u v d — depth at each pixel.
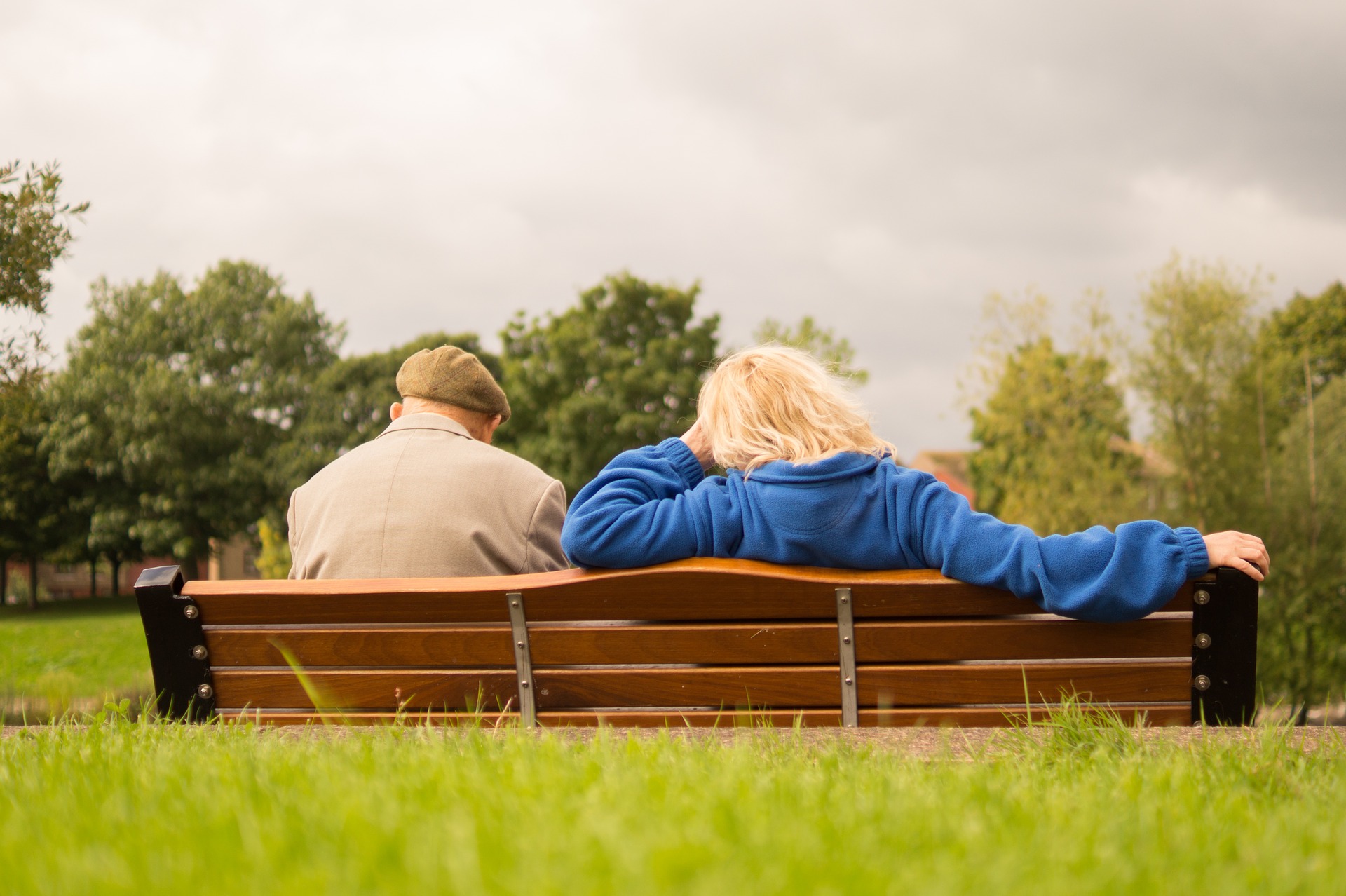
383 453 2.93
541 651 2.21
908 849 1.30
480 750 1.81
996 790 1.63
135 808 1.52
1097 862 1.26
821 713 2.18
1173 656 2.16
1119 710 2.17
